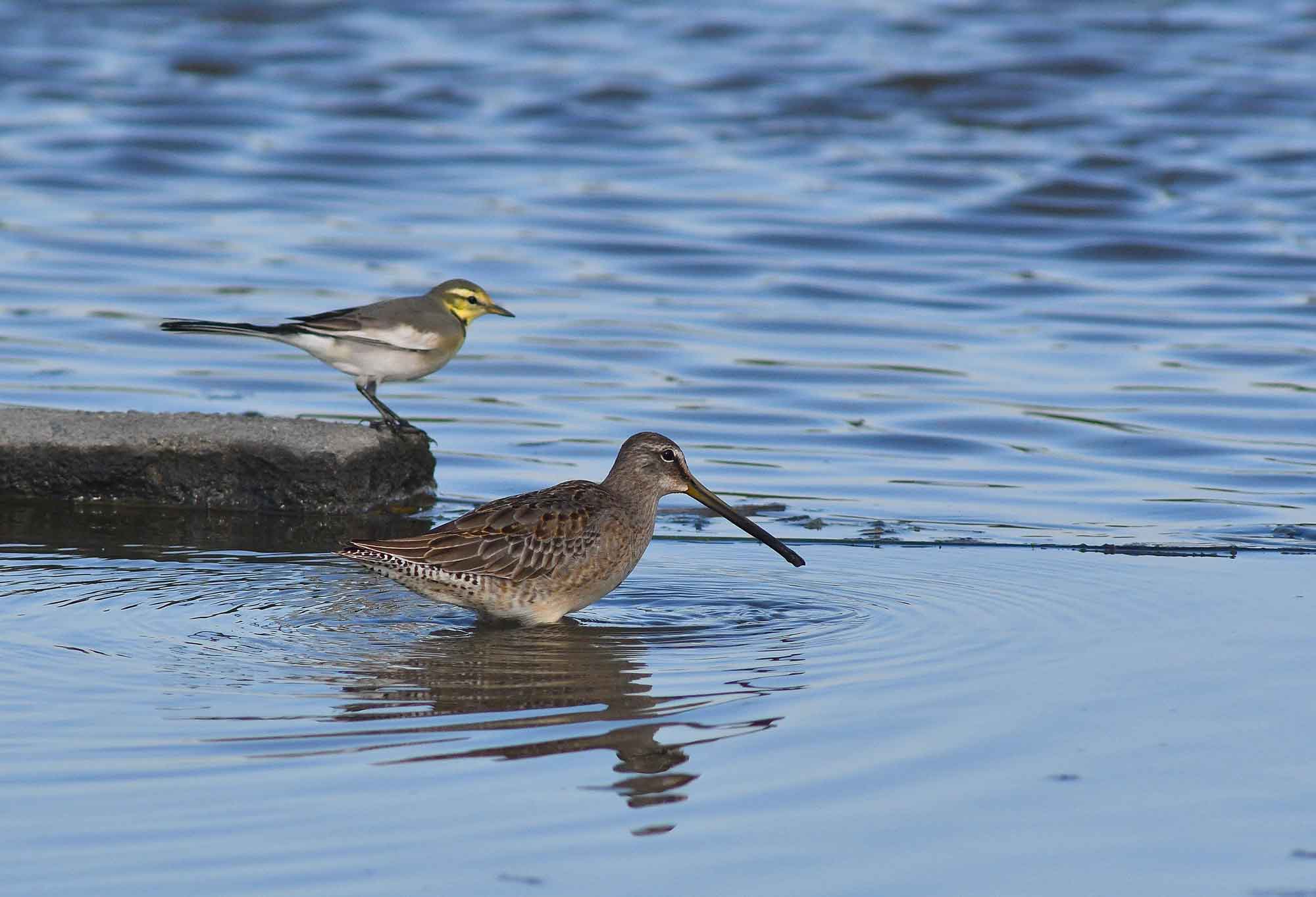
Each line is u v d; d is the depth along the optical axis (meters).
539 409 18.00
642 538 12.03
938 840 7.97
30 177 27.58
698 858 7.78
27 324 20.52
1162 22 35.00
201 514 14.39
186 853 7.74
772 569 12.84
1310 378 18.88
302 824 8.06
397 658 10.63
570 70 33.31
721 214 26.38
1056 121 30.03
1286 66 32.25
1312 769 8.72
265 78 33.22
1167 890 7.51
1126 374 19.16
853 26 35.69
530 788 8.53
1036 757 8.91
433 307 16.84
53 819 8.06
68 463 14.59
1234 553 13.13
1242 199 26.44
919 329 21.14
